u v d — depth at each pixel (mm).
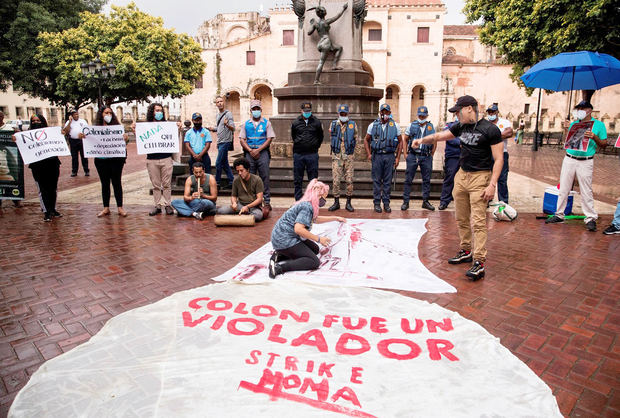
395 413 2547
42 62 26625
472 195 4863
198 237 6504
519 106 42125
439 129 40500
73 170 12992
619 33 14188
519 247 6066
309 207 4848
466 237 5336
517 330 3715
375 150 8078
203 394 2684
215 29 50531
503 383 2854
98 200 9469
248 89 42719
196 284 4684
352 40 11578
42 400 2639
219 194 9922
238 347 3211
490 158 4793
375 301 4012
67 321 3865
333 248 5766
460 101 4793
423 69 40094
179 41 31406
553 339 3574
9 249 5910
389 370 2967
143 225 7250
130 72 27359
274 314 3725
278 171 10461
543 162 17984
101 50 27016
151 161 7902
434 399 2674
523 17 17047
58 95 28938
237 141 27062
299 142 8305
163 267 5207
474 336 3430
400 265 5211
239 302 3943
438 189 9742
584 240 6406
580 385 2973
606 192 10836
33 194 10422
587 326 3795
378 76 40094
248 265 5191
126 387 2752
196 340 3305
